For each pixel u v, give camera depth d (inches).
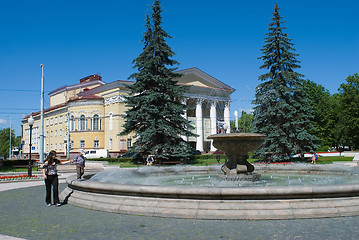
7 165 1338.6
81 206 348.5
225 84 2508.6
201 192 283.9
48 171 367.9
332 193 281.1
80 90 2701.8
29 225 271.9
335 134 2186.3
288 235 226.4
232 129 521.0
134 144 1333.7
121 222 273.3
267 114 1280.8
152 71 1332.4
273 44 1311.5
